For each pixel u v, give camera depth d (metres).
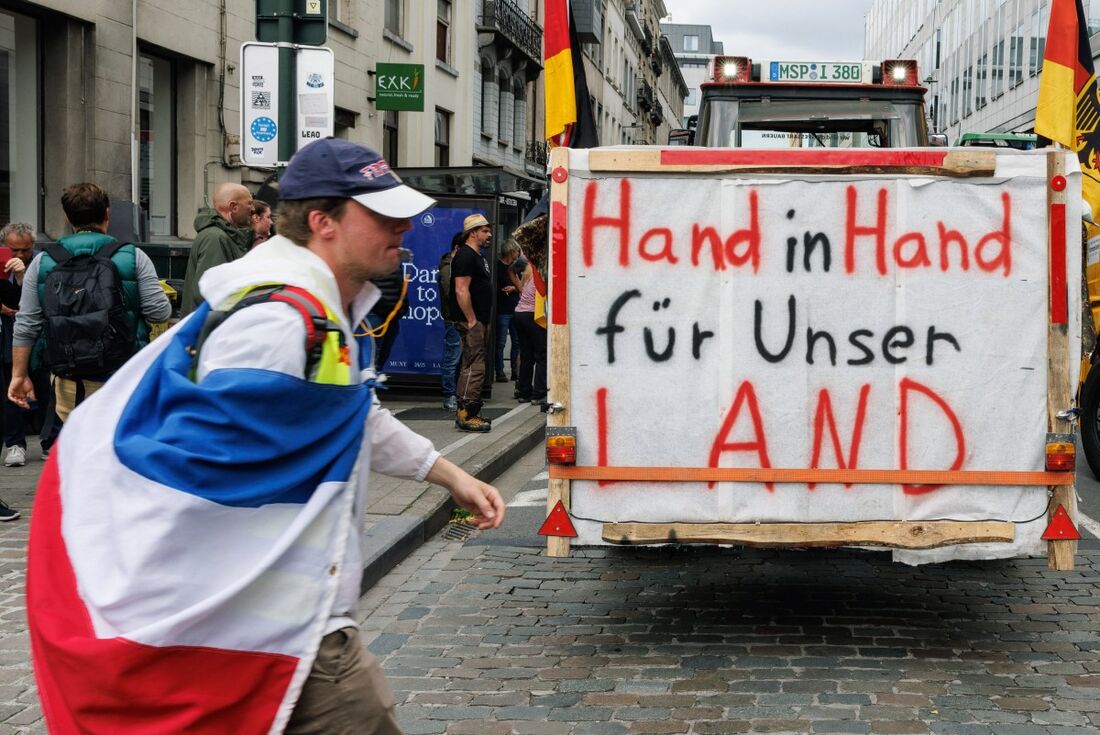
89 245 6.55
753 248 4.96
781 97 8.51
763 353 4.98
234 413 2.11
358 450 2.29
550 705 4.44
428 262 13.68
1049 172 4.92
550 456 5.03
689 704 4.45
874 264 4.95
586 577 6.41
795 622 5.56
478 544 7.14
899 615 5.70
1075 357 4.96
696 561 6.80
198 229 6.99
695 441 5.02
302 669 2.19
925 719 4.27
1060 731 4.15
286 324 2.15
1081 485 9.21
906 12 63.22
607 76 54.53
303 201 2.33
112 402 2.22
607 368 5.02
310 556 2.21
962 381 4.97
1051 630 5.45
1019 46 36.88
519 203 16.94
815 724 4.22
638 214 4.98
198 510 2.11
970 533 4.98
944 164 4.91
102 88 14.23
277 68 6.99
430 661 4.96
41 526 2.20
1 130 13.24
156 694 2.10
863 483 5.00
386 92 19.62
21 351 6.66
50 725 2.13
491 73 31.52
